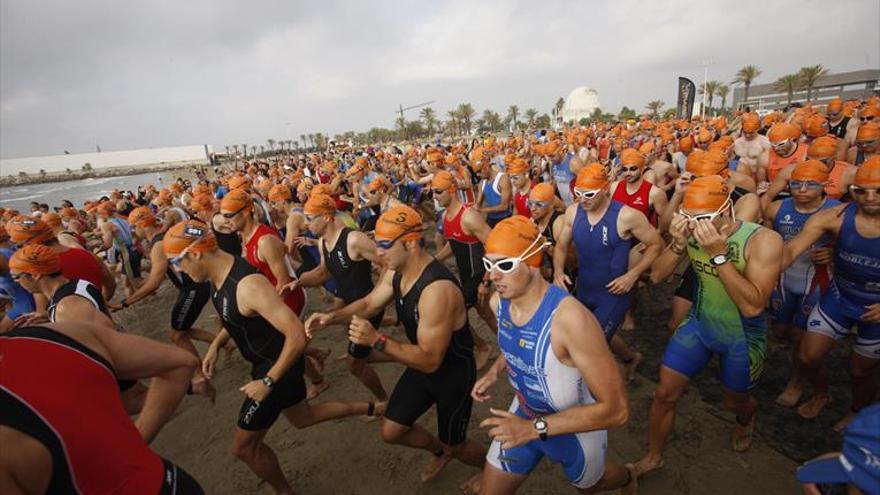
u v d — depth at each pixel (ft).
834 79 248.93
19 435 3.60
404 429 9.31
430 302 8.00
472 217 15.26
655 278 9.82
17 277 9.80
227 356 18.67
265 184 36.47
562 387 6.44
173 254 8.65
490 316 15.46
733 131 52.54
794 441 10.68
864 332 9.73
